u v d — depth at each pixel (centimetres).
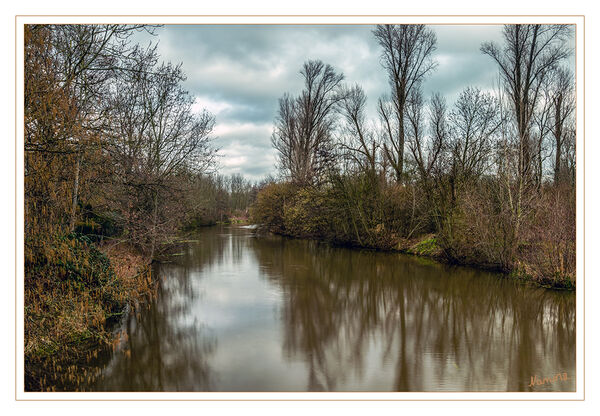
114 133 967
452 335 844
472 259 1588
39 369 635
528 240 1377
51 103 743
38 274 770
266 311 1014
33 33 704
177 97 1702
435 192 1889
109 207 1367
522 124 1484
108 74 953
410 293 1217
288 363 691
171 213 1628
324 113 3366
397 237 2217
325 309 1041
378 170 2348
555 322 932
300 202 2839
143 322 913
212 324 905
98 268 945
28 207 754
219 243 2736
